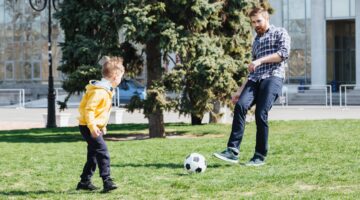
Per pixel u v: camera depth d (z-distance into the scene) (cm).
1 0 6325
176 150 1435
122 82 2139
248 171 1021
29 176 1052
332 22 5141
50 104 2742
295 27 5122
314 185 884
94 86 834
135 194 842
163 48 1869
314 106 4259
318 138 1636
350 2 4912
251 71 1037
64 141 1973
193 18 1889
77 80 1892
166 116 3300
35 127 2827
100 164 853
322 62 4981
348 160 1134
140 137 2123
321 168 1039
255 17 1077
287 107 4122
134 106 1972
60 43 1992
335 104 4609
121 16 1861
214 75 1873
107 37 1933
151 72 2006
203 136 2073
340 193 806
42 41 6109
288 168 1048
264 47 1076
